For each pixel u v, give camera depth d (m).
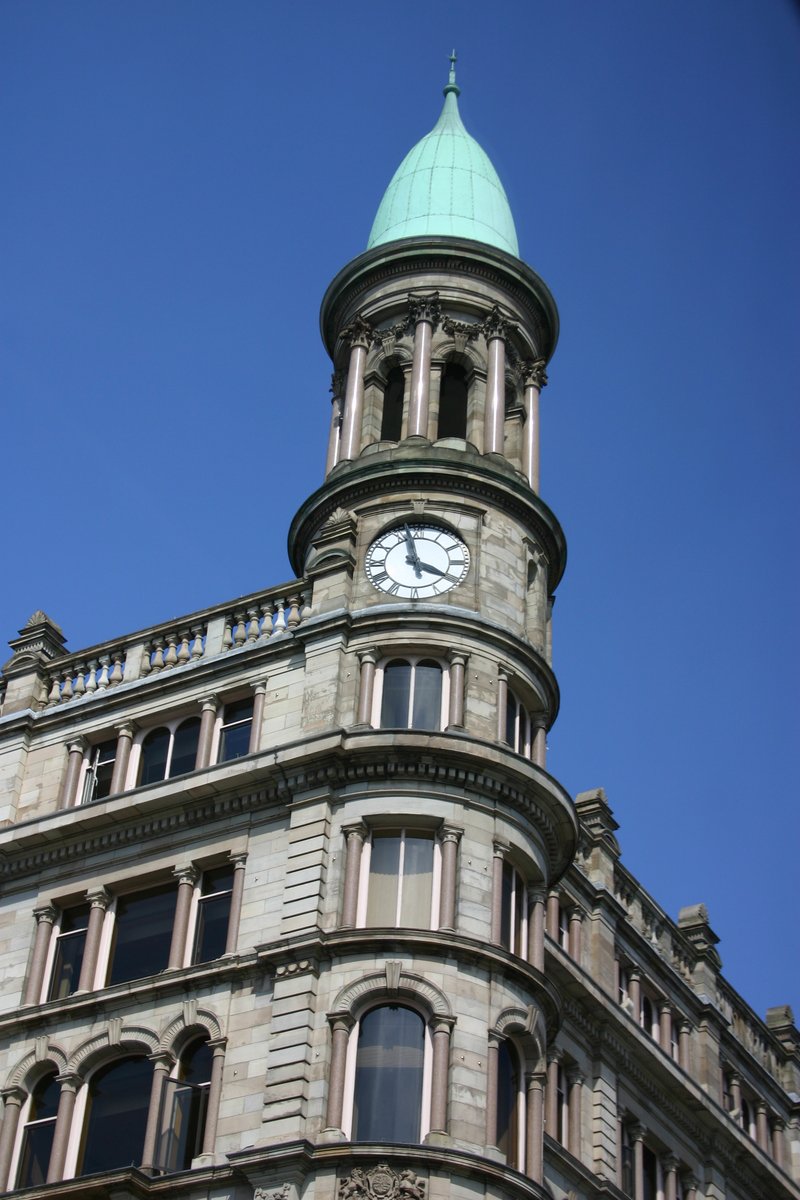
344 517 55.34
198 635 55.84
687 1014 67.12
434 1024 45.16
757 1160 66.69
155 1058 47.09
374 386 60.62
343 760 49.22
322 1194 42.50
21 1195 44.75
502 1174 43.38
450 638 51.91
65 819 52.47
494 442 58.22
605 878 63.62
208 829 50.75
